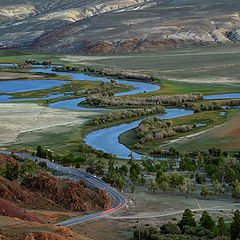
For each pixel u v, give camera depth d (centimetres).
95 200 16725
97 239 12606
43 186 17288
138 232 12888
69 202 16212
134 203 17262
